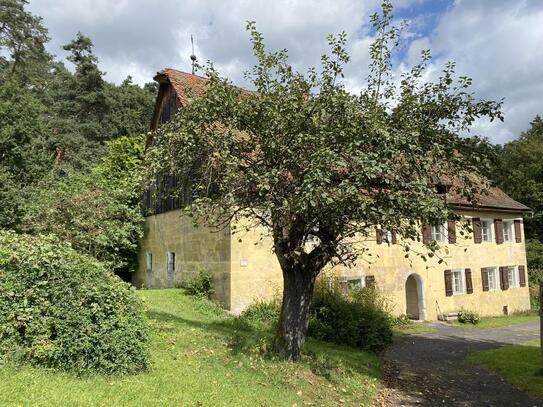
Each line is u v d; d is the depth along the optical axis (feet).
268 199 26.17
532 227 120.26
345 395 28.66
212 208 27.96
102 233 56.80
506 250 85.46
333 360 35.09
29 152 76.84
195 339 31.83
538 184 121.49
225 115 28.84
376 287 60.59
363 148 24.86
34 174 76.23
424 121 28.37
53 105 117.60
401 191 23.95
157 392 20.59
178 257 62.54
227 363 28.04
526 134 161.48
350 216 25.88
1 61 114.01
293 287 32.17
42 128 82.43
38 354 20.71
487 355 43.04
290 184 26.23
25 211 62.75
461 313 71.10
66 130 109.60
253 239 52.90
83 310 21.98
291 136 26.89
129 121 119.75
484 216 81.41
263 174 25.58
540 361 39.78
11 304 21.50
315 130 26.76
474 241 79.46
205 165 28.37
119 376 21.79
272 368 29.04
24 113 77.66
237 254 51.70
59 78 123.24
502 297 83.20
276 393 25.09
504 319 75.87
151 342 28.27
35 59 122.01
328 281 50.83
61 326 21.40
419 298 71.15
